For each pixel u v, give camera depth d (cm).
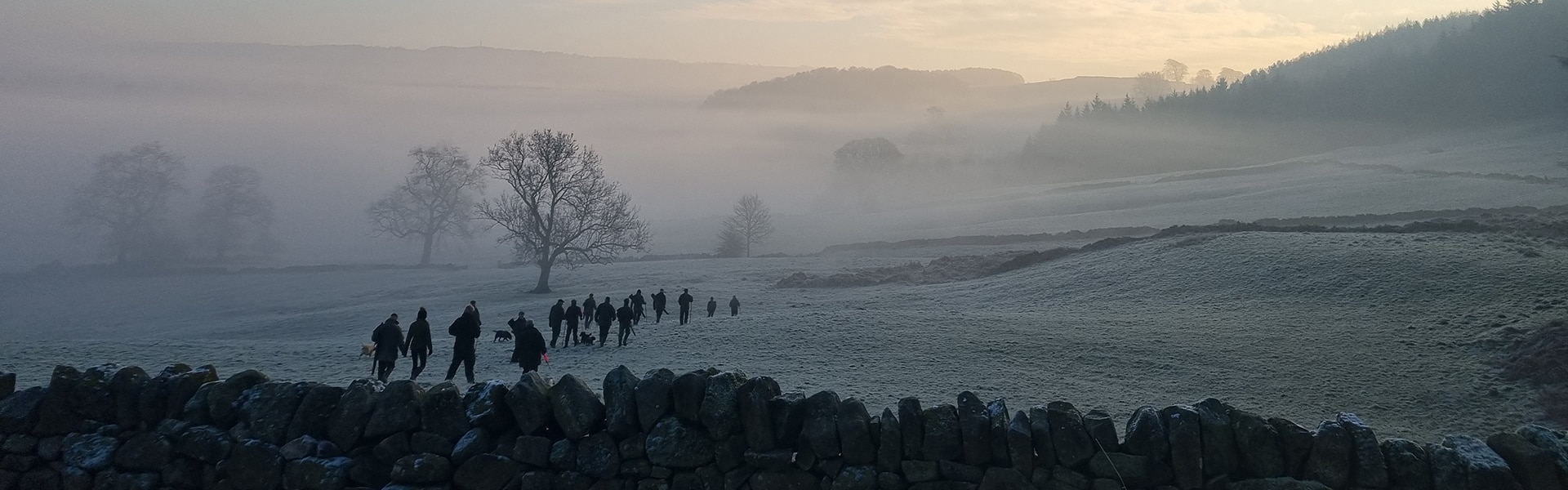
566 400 811
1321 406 1916
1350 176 10719
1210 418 762
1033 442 773
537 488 787
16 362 2353
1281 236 4109
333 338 4038
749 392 803
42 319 7125
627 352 2641
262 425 823
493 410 806
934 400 1791
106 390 855
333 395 838
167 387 859
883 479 772
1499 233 3716
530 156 6419
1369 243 3681
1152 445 759
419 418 816
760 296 5062
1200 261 3903
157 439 832
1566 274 2702
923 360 2400
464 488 785
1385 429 1720
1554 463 717
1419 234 3866
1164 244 4409
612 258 6856
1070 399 1894
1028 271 4700
